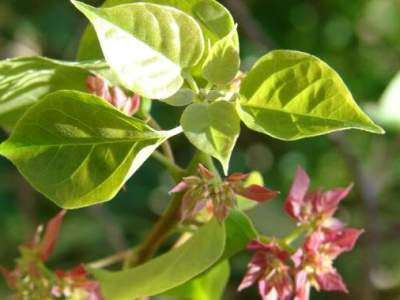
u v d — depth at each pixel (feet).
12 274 1.43
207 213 1.29
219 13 1.13
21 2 3.15
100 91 1.20
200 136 1.01
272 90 1.05
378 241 2.62
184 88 1.10
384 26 3.65
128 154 1.06
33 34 3.15
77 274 1.41
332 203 1.31
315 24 3.40
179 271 1.13
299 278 1.25
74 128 1.06
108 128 1.05
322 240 1.28
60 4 3.15
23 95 1.28
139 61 1.03
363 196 2.61
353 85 3.46
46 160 1.07
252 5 3.33
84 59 1.30
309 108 1.04
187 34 1.05
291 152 3.43
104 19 1.00
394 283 3.39
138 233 3.09
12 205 3.03
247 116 1.03
